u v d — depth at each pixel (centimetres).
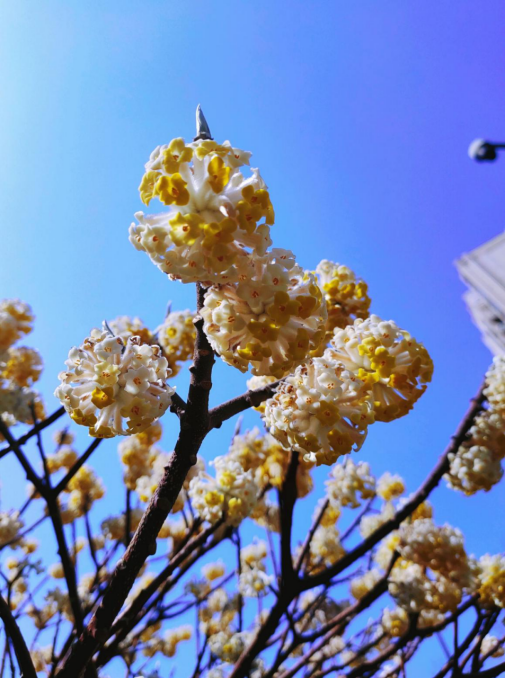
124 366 174
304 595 622
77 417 169
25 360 425
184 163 149
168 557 509
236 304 158
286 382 194
